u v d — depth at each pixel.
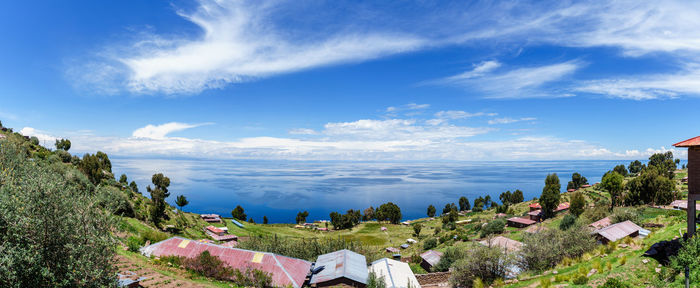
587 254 32.25
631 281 22.41
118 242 15.69
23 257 12.86
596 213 67.38
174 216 95.12
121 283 23.78
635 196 85.19
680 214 49.88
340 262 37.53
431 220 196.12
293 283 32.75
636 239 37.06
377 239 131.62
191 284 28.73
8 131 93.62
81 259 13.91
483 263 35.09
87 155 88.19
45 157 71.44
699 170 24.23
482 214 183.25
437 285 41.00
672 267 22.08
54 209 14.10
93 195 15.75
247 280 32.72
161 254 37.75
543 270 33.06
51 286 13.46
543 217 106.81
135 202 83.31
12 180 16.62
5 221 13.24
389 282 35.91
